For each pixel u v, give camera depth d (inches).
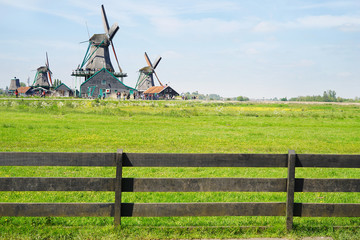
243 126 964.6
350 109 2150.6
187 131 796.0
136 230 196.1
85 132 716.0
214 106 2316.7
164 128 846.5
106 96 3592.5
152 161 191.6
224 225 215.6
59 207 189.3
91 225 208.7
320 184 196.9
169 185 192.7
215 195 297.9
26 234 190.1
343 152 546.3
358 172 421.1
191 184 193.3
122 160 190.1
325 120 1240.2
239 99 5447.8
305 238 194.4
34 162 186.4
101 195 292.7
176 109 1641.2
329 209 198.1
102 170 393.7
